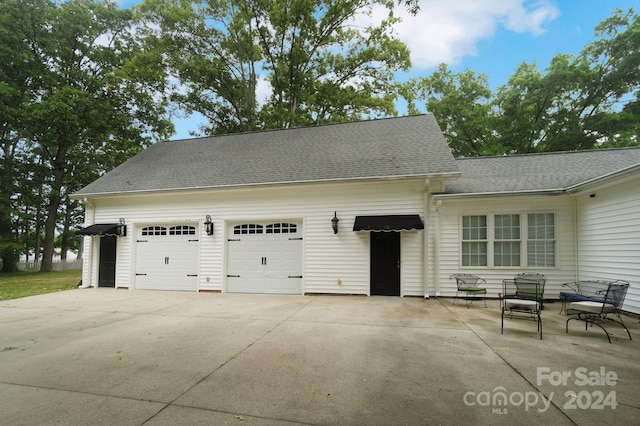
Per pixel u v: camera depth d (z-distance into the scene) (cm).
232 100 2430
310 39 2345
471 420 303
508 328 640
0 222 2189
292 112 2308
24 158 2216
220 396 355
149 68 2097
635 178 709
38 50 2073
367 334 598
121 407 332
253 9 2214
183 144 1593
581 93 2417
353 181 996
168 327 661
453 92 2764
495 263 977
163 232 1227
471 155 2825
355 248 1041
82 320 729
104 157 2405
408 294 999
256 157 1291
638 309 716
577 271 930
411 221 956
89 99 1981
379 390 366
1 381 401
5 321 725
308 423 300
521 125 2456
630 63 2189
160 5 2088
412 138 1212
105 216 1280
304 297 1023
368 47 2367
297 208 1092
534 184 973
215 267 1158
